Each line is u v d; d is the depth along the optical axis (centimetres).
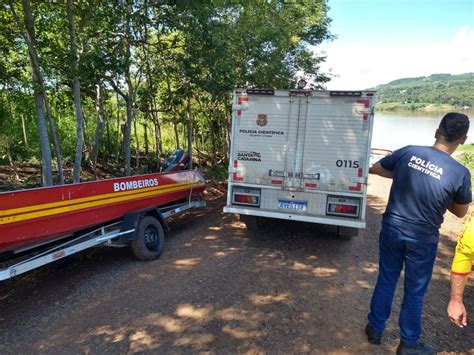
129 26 829
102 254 620
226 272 521
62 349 351
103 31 780
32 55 700
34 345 359
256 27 1087
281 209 622
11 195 403
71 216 476
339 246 645
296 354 340
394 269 334
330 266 554
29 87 753
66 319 405
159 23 796
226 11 1063
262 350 345
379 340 354
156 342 358
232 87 968
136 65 1121
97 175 1287
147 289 471
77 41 764
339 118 582
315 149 596
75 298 455
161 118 1794
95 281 504
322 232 721
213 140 1755
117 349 349
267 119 616
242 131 631
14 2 728
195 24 808
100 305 433
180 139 2145
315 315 408
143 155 1753
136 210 589
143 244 565
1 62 783
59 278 532
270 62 1160
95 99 1271
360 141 576
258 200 633
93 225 514
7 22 746
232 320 395
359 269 545
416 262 313
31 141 1402
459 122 303
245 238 681
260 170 627
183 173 743
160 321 394
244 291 463
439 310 427
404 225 312
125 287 479
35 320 408
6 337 377
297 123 601
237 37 1024
